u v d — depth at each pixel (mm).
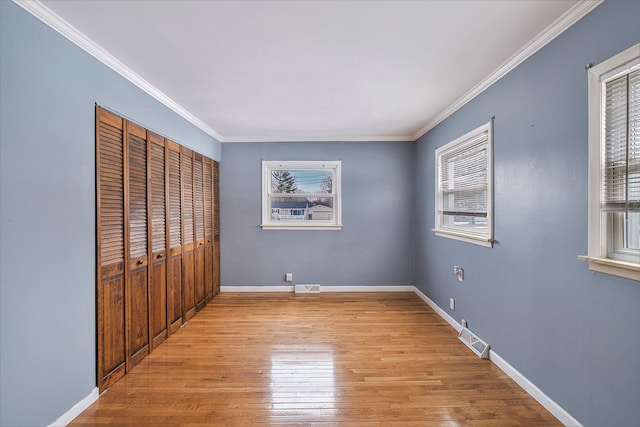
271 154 4543
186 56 2105
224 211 4535
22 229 1499
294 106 3166
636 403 1337
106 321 2062
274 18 1681
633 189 1380
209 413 1850
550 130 1829
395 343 2809
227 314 3604
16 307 1470
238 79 2488
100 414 1834
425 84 2613
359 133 4375
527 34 1860
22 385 1496
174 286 3068
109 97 2113
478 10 1624
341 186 4562
